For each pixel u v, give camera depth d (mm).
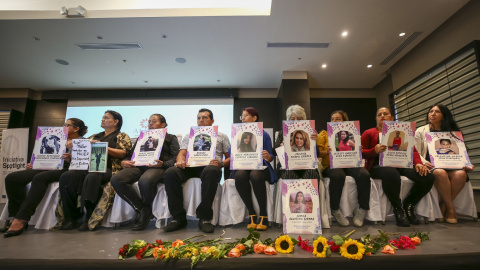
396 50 4426
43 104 6180
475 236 1634
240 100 6195
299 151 1984
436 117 2400
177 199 2055
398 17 3551
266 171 2158
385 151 2107
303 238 1644
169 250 1229
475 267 1217
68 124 2457
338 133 2092
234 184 2139
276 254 1282
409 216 2133
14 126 5777
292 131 2020
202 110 2434
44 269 1211
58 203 2139
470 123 3367
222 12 3496
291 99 5094
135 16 3512
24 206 2010
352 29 3824
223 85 5969
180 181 2092
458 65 3555
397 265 1206
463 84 3469
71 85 5875
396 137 2115
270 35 3963
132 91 6129
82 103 6176
